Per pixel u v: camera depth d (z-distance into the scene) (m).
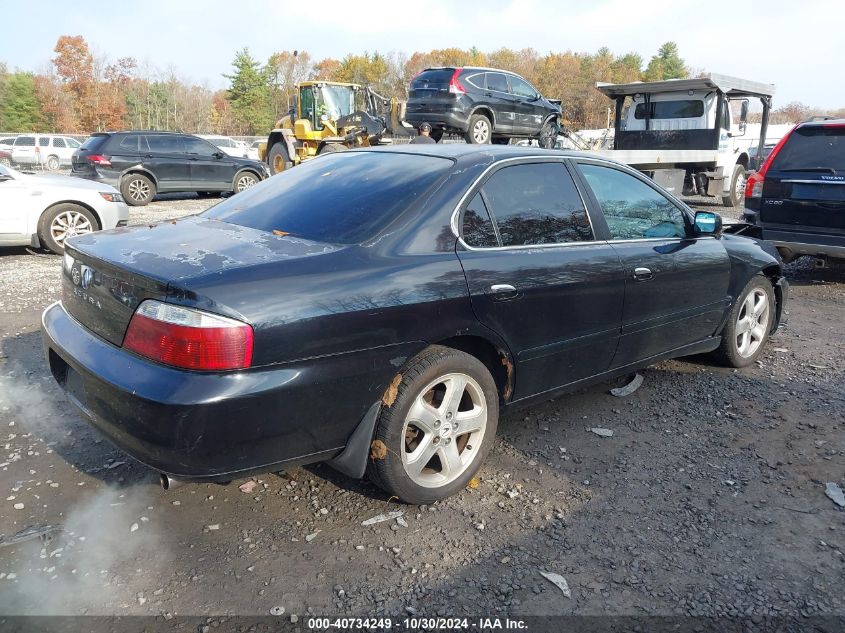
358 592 2.57
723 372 5.00
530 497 3.24
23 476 3.31
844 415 4.23
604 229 3.88
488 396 3.27
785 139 7.43
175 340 2.46
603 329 3.80
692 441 3.86
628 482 3.40
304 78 85.00
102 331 2.84
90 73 66.50
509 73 15.91
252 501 3.16
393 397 2.90
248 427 2.52
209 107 76.44
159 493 3.21
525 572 2.70
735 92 14.11
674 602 2.55
